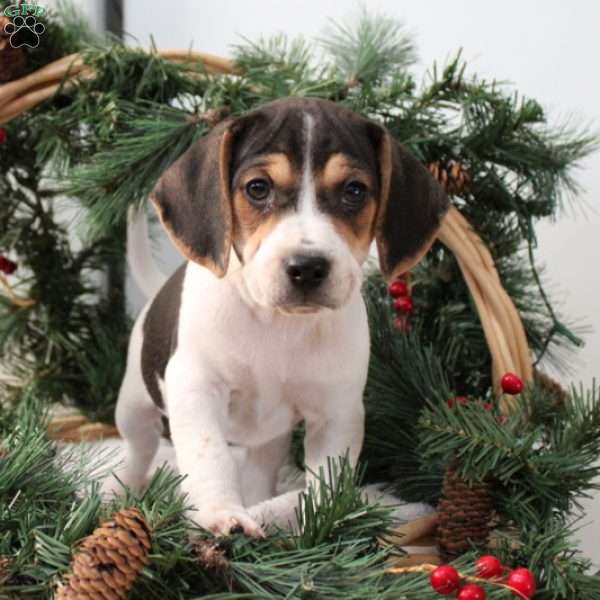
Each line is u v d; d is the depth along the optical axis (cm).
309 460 82
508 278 96
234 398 80
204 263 75
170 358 81
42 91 87
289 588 65
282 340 78
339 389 80
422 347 93
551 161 91
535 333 96
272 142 74
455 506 79
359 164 75
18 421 77
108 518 65
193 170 76
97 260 106
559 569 72
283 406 81
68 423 104
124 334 106
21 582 64
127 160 85
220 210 74
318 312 73
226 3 121
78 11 96
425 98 89
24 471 69
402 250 77
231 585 65
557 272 115
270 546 68
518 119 88
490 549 77
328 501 69
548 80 114
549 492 78
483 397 93
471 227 89
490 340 86
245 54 92
